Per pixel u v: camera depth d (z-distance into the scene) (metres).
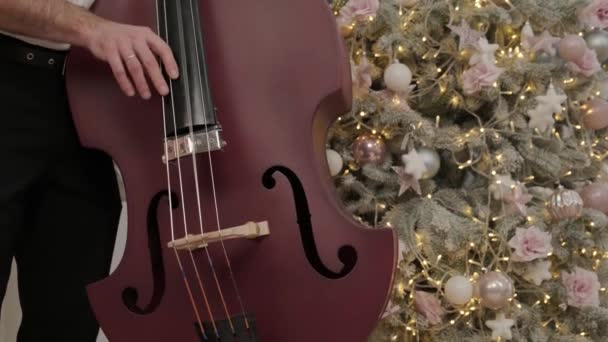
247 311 1.53
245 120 1.59
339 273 1.49
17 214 1.73
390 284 1.45
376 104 2.15
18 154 1.70
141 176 1.66
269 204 1.55
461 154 2.24
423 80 2.21
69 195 1.83
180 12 1.67
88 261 1.87
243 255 1.54
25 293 1.88
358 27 2.19
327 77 1.58
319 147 1.59
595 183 2.33
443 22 2.22
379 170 2.16
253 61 1.62
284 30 1.62
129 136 1.68
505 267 2.19
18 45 1.68
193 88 1.59
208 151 1.58
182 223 1.60
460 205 2.18
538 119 2.21
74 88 1.72
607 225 2.31
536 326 2.20
